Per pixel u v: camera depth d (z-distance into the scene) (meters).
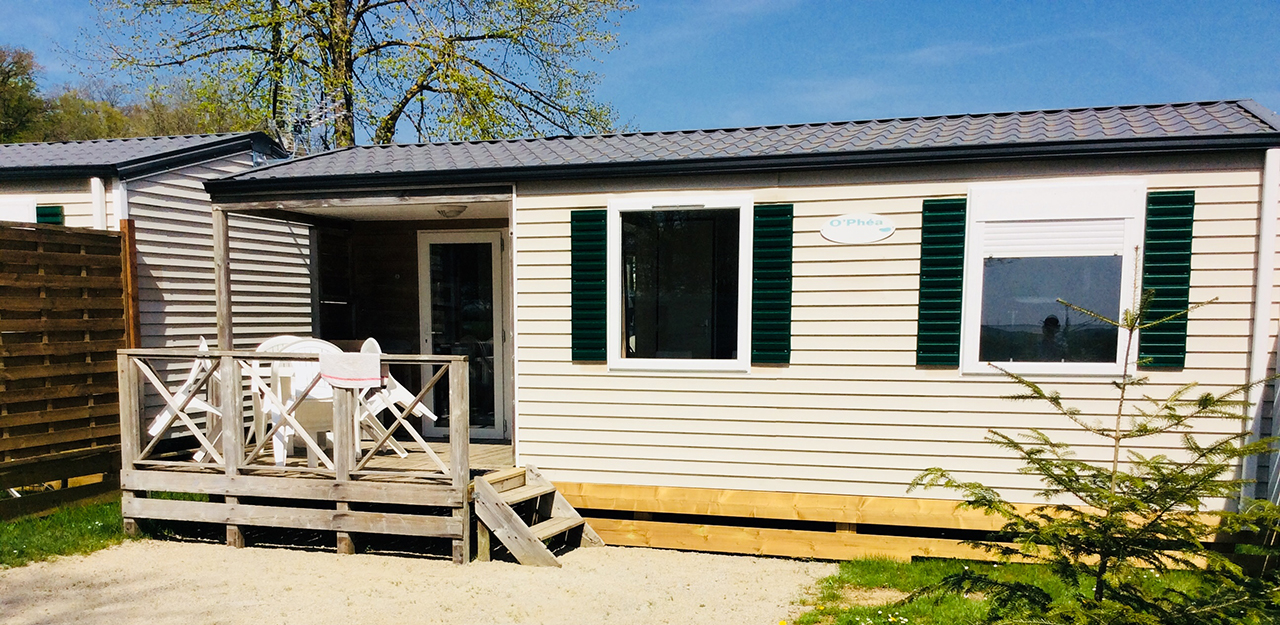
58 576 5.06
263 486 5.68
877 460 5.46
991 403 5.27
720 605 4.66
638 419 5.80
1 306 5.61
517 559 5.41
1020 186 5.15
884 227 5.38
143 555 5.57
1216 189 4.91
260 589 4.86
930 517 5.36
